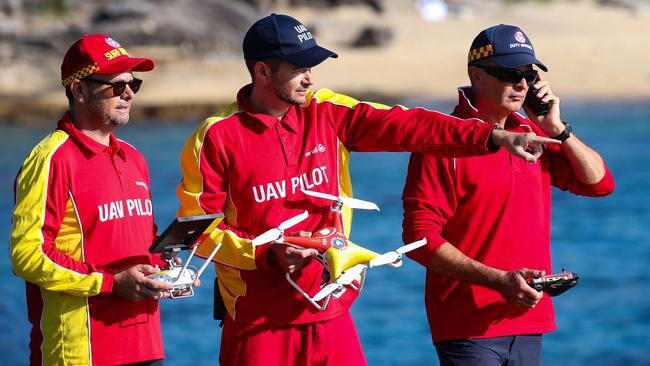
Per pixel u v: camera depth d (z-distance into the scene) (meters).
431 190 16.69
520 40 16.50
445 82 152.00
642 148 100.25
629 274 55.78
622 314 48.34
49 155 15.07
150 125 129.25
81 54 15.30
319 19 191.38
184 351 43.88
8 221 75.19
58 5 187.25
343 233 16.11
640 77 153.12
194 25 167.00
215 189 15.85
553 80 153.00
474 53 16.69
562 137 17.12
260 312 16.06
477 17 198.50
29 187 14.97
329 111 16.38
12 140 116.94
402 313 49.25
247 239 15.68
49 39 164.88
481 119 16.89
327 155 16.19
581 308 49.72
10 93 148.62
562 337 45.53
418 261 16.64
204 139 15.84
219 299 16.62
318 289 16.08
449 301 16.97
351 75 156.75
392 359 42.59
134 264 15.59
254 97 16.02
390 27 180.75
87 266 14.98
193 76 153.88
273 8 191.00
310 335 16.17
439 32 188.50
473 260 16.27
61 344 15.27
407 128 15.84
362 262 15.24
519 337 16.94
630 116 124.06
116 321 15.37
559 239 65.25
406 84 150.62
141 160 16.16
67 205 15.21
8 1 178.88
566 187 18.00
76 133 15.30
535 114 17.12
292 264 15.19
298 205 15.92
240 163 15.82
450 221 16.86
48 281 14.82
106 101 15.36
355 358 16.45
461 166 16.55
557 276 15.87
